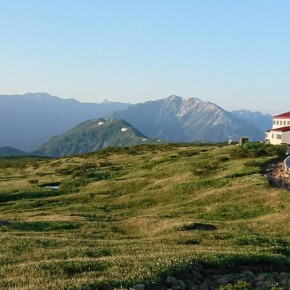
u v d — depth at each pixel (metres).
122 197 57.22
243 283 16.25
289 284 16.80
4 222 39.28
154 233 33.22
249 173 54.47
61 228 37.88
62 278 17.08
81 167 91.25
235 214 39.97
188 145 122.56
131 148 123.94
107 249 24.06
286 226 33.91
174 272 17.47
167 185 57.62
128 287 15.68
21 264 20.25
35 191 67.94
